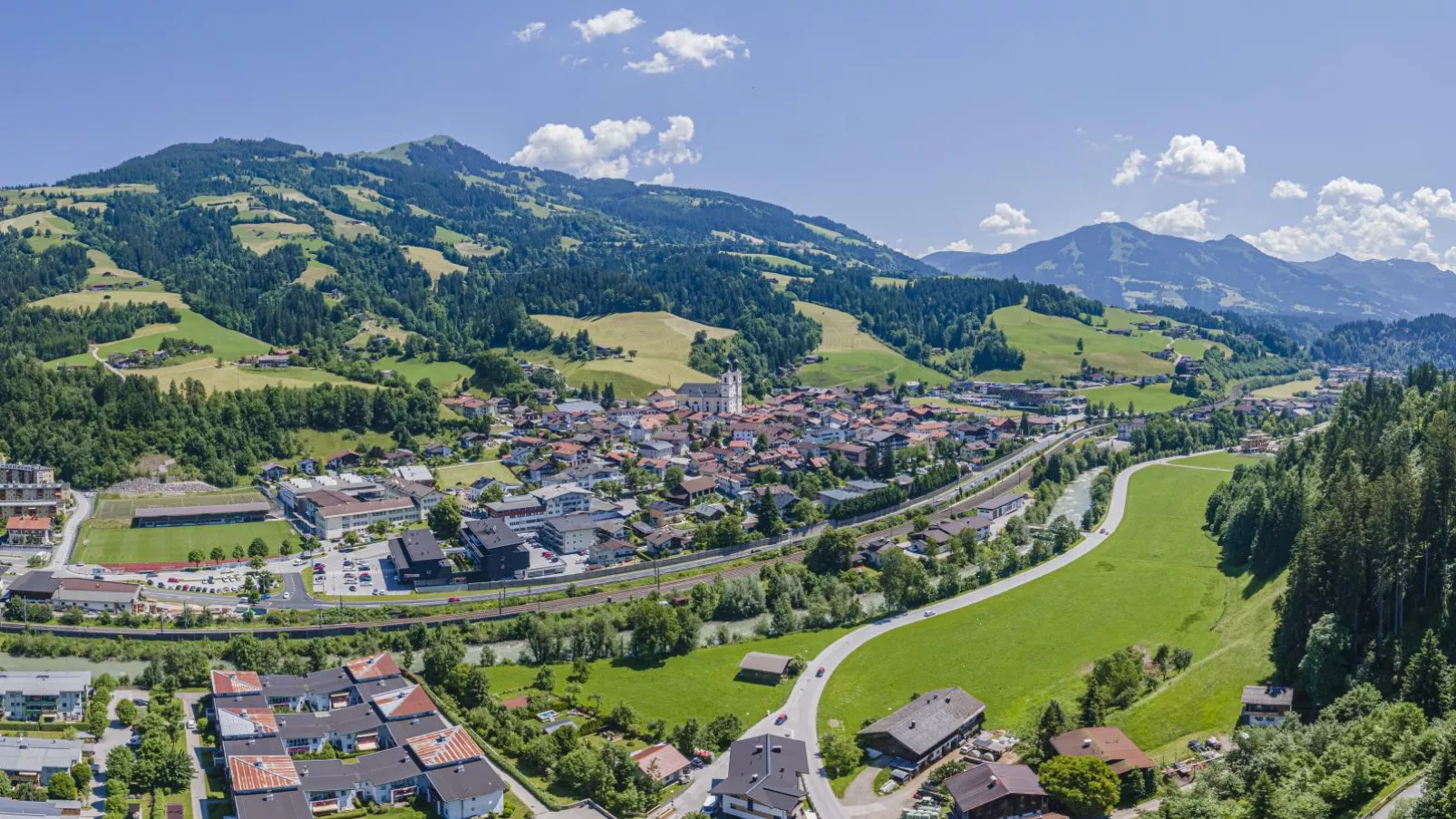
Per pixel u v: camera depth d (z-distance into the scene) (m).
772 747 158.62
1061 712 163.62
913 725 166.75
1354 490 185.00
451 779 149.88
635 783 153.25
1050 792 142.25
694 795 154.00
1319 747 143.88
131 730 168.50
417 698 176.12
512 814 146.88
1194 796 134.00
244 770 146.88
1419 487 174.38
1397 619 167.88
